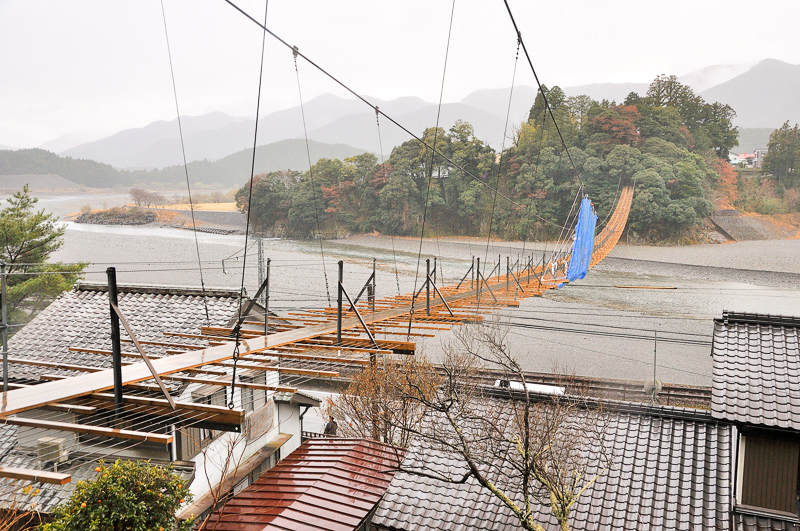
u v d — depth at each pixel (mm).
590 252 25312
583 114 72125
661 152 63438
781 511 6758
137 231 82312
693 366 25984
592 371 25141
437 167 67312
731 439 7738
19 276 22891
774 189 72250
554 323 34906
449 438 8258
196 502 9141
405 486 7680
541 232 61406
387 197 65688
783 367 7547
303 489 7402
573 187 60969
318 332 8406
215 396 10070
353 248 62188
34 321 12070
